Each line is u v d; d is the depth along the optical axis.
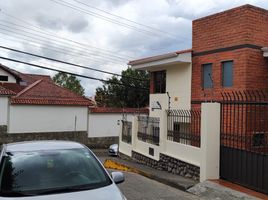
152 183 10.73
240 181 9.38
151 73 19.45
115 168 14.55
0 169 4.81
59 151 5.36
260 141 9.79
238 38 13.73
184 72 16.52
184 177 11.21
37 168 4.89
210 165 10.06
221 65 14.52
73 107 29.83
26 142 5.75
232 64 14.05
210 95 14.89
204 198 8.80
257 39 13.67
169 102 17.39
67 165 5.05
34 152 5.25
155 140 14.22
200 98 15.45
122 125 18.30
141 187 10.05
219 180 9.91
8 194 4.36
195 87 15.81
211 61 14.98
